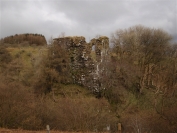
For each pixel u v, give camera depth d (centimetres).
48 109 1641
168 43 3962
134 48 3791
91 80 2894
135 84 3191
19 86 1898
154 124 1767
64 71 2870
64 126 1542
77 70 2972
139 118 1816
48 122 1542
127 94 2884
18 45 5178
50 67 2841
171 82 3080
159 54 3809
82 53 3009
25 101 1639
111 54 3569
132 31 3981
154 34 3847
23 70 3359
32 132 1304
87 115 1662
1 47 4175
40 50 4156
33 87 2705
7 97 1555
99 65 2975
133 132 1611
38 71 3005
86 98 2533
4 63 3578
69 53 3005
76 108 1716
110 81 2894
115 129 1688
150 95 2930
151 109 2405
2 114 1444
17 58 3872
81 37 3056
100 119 1706
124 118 1959
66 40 3025
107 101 2567
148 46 3788
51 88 2698
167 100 2425
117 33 3947
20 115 1463
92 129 1559
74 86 2833
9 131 1289
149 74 3494
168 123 1764
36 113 1534
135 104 2683
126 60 3584
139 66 3650
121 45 3872
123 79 3109
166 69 3466
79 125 1559
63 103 1889
